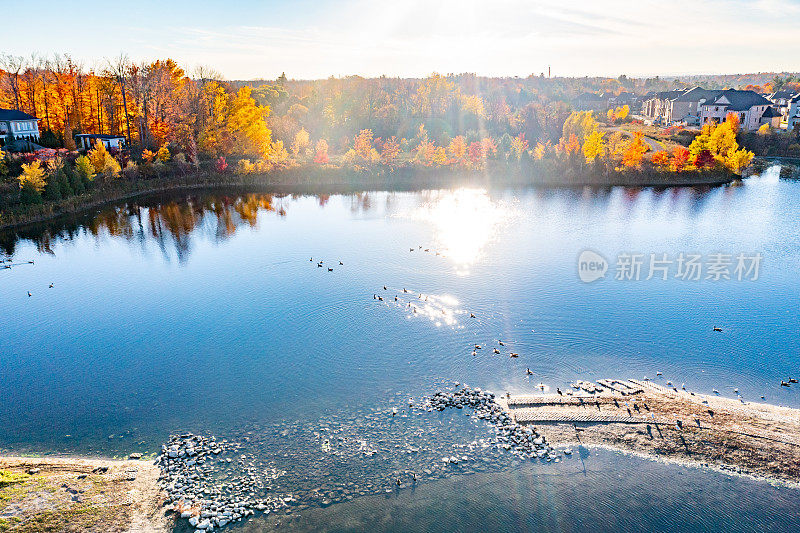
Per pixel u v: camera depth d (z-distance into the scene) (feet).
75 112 412.16
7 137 331.77
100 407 108.37
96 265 202.08
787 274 175.63
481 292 163.22
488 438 95.81
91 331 145.28
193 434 98.94
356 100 582.35
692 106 577.43
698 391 109.09
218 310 156.97
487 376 116.06
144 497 82.33
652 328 137.49
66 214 277.03
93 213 282.15
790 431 94.84
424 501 81.66
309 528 76.59
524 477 86.33
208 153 402.11
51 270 197.36
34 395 113.39
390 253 204.64
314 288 171.12
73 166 321.73
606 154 383.65
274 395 111.24
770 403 104.42
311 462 90.43
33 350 134.82
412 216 266.36
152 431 100.27
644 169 355.15
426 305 154.40
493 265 188.14
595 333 135.23
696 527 76.18
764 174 372.38
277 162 382.63
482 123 584.81
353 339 134.82
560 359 122.72
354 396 109.81
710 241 215.51
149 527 76.38
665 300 155.53
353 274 182.60
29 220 260.21
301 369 121.29
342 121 557.74
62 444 96.73
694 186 337.72
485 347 128.67
